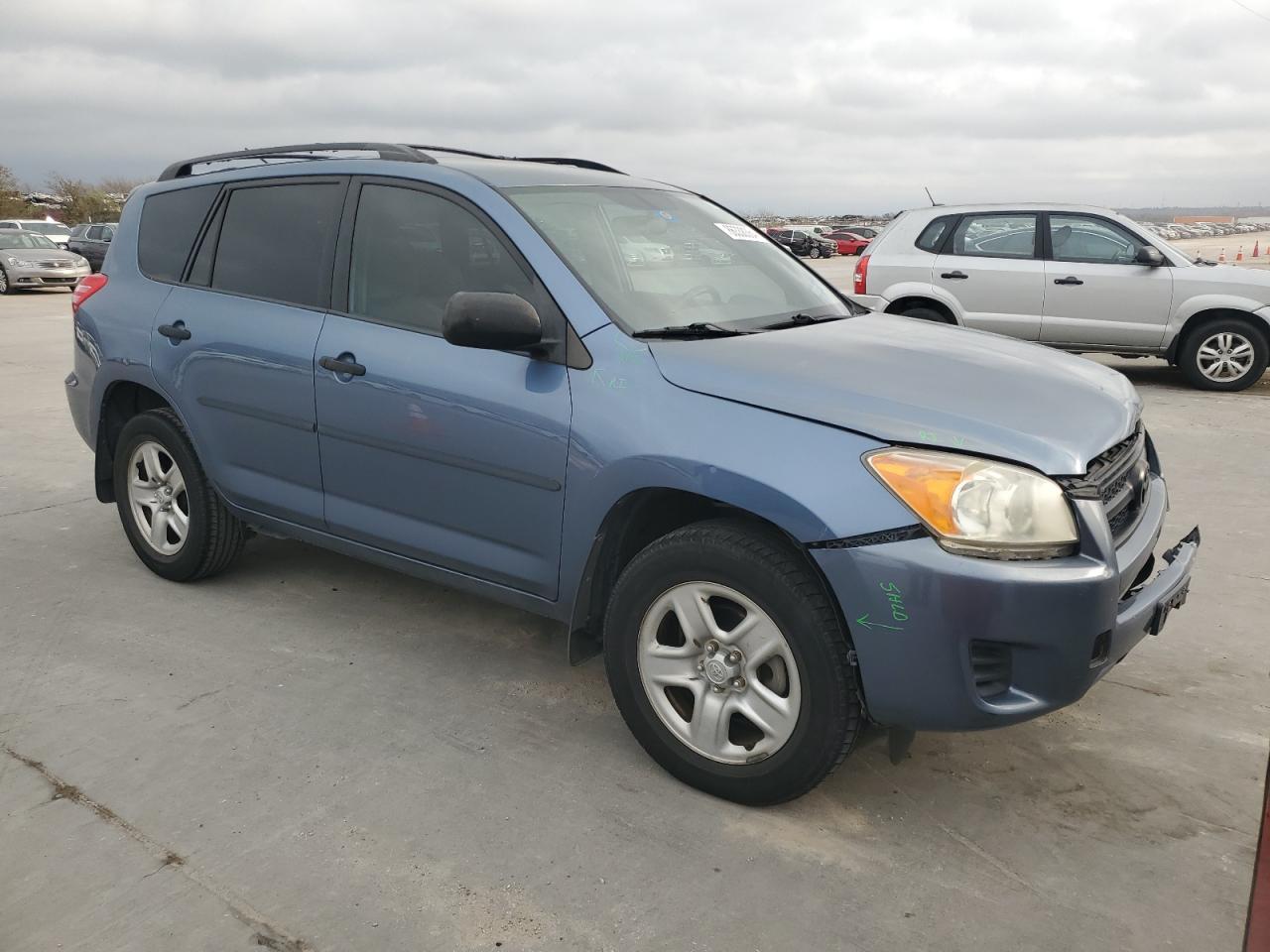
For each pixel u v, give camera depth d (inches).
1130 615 101.7
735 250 148.5
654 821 107.5
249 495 155.3
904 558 94.4
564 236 126.3
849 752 103.9
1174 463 262.5
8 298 854.5
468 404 123.2
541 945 89.1
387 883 97.1
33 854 101.0
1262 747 122.6
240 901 94.3
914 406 101.1
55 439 289.6
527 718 130.1
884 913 93.4
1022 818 108.4
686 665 111.5
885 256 394.3
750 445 102.3
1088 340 377.4
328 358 138.4
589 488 113.4
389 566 142.6
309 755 120.5
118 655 147.3
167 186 174.4
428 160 140.3
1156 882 98.0
